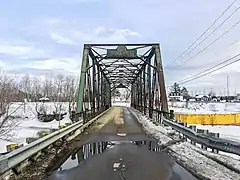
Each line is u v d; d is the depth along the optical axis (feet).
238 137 66.39
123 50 94.17
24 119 128.67
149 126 72.49
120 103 413.80
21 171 24.63
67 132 45.06
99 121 92.53
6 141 78.38
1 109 95.09
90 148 38.58
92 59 100.22
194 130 39.65
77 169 26.09
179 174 24.21
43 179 22.74
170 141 44.70
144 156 32.48
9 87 102.89
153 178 22.88
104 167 26.86
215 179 22.36
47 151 33.91
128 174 24.23
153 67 90.33
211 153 32.89
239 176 23.13
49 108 166.50
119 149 37.63
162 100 75.51
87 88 87.25
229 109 208.33
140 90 149.28
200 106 245.86
